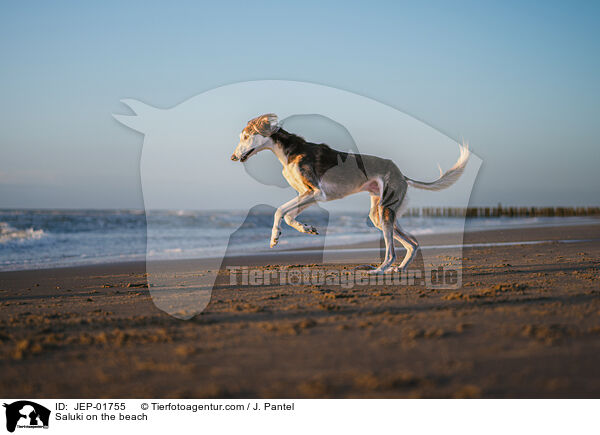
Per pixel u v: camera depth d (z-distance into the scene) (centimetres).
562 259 906
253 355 315
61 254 1353
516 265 812
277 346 334
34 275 903
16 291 701
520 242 1406
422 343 328
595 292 502
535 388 247
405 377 263
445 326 373
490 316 402
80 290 695
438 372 273
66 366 307
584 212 5528
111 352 333
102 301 582
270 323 403
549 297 482
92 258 1240
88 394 262
